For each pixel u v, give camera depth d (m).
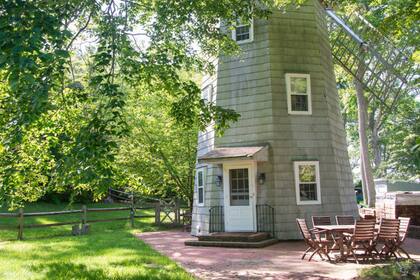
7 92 7.36
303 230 11.07
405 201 16.34
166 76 9.98
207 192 16.30
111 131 6.84
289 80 16.05
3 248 12.66
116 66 11.74
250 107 16.05
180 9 9.71
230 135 16.20
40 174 9.29
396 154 33.22
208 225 15.96
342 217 12.62
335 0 18.59
